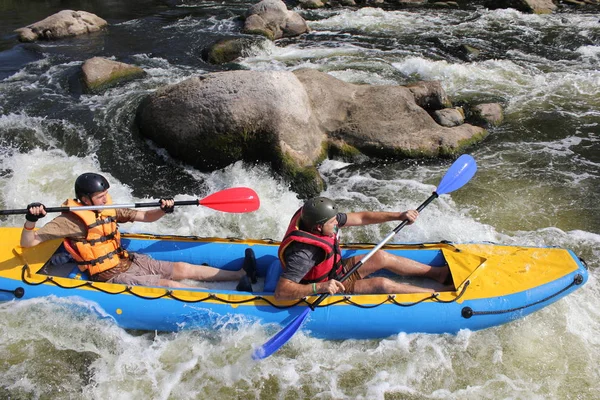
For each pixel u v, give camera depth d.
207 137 6.29
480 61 9.91
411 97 7.21
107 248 4.07
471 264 4.12
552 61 9.90
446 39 11.17
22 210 3.80
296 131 6.33
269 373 3.76
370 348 3.94
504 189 6.07
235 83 6.36
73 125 7.20
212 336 3.94
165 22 12.26
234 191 4.54
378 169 6.56
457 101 8.27
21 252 4.17
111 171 6.41
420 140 6.76
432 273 4.21
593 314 4.22
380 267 4.18
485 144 7.04
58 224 3.94
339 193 6.09
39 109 7.64
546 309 4.22
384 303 3.88
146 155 6.69
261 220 5.62
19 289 3.97
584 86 8.76
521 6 13.11
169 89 6.69
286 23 11.34
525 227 5.44
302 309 3.84
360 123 6.83
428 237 5.29
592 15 12.69
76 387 3.65
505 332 4.05
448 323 3.88
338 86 7.20
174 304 3.89
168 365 3.80
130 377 3.72
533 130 7.39
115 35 11.21
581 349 3.92
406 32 11.70
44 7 13.86
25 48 10.30
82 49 10.26
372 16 12.92
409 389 3.64
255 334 3.87
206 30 11.47
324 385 3.68
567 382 3.68
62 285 3.97
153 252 4.45
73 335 3.97
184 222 5.57
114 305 3.92
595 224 5.46
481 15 12.90
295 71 7.39
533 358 3.86
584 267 4.14
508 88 8.76
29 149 6.78
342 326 3.87
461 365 3.80
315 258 3.73
